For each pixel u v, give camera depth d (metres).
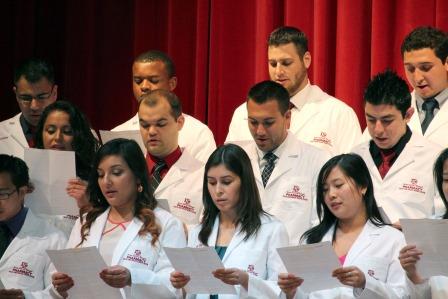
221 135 15.33
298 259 8.95
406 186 11.07
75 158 11.41
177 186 11.82
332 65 14.39
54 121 11.72
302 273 9.02
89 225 10.29
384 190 11.16
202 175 11.92
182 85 15.86
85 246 10.11
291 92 12.82
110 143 10.23
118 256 9.92
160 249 10.01
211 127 15.42
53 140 11.68
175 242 10.09
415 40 11.76
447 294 9.36
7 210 10.66
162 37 16.20
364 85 14.09
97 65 16.59
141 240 9.99
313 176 11.52
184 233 10.23
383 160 11.34
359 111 14.05
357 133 12.71
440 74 11.69
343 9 14.09
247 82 15.22
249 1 15.23
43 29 16.70
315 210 11.38
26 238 10.69
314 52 14.32
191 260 9.20
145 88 13.34
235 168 9.88
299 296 9.50
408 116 11.06
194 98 15.74
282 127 11.45
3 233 10.83
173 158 11.98
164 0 16.19
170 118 11.79
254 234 9.84
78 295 9.57
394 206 11.06
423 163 11.10
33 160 10.91
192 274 9.28
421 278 9.17
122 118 16.50
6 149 12.94
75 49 16.50
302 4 14.53
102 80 16.56
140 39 16.20
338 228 9.88
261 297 9.33
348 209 9.67
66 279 9.47
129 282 9.60
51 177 10.88
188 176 11.88
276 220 9.99
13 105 16.61
